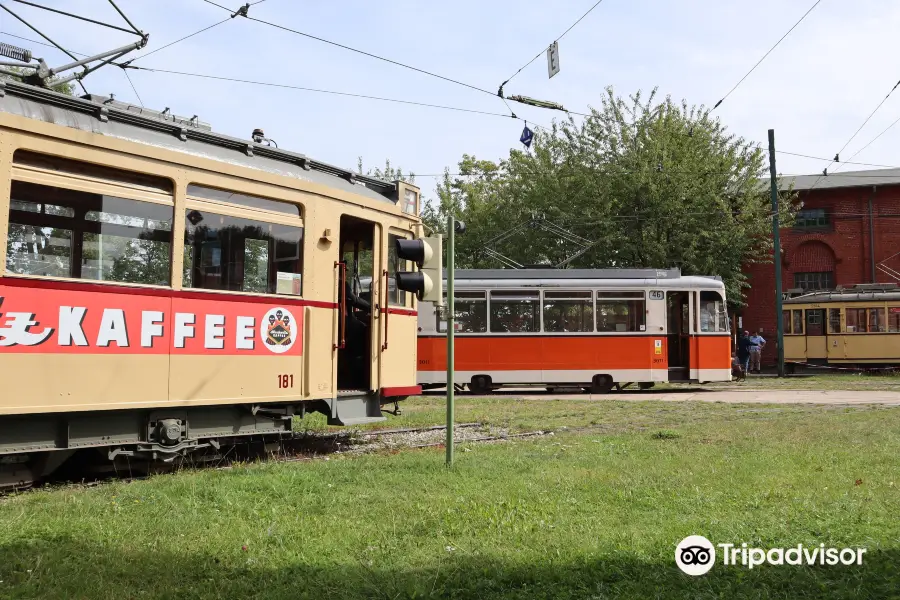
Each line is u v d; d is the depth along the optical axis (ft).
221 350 29.09
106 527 18.81
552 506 21.49
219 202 29.43
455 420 47.65
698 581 15.23
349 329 37.63
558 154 113.39
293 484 24.67
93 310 25.21
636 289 74.08
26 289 23.56
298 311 32.22
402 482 25.25
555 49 51.57
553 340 73.20
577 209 107.86
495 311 73.20
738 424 42.78
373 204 36.47
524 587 15.02
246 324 30.04
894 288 103.09
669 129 107.34
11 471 25.16
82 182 25.23
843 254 123.54
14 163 23.52
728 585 14.83
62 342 24.39
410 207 39.65
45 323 23.98
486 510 20.75
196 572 15.85
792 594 14.48
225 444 31.42
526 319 73.31
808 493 23.03
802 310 105.50
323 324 33.40
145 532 18.63
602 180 106.83
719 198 104.17
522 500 22.26
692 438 36.65
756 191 109.60
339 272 34.47
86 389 24.93
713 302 75.00
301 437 40.01
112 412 26.61
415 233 39.88
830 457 30.09
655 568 16.01
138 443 27.35
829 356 103.04
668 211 103.60
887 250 122.11
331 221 33.91
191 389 28.04
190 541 17.92
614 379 73.00
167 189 27.76
